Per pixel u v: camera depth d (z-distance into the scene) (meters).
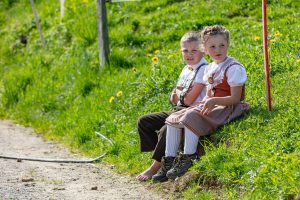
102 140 10.35
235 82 7.64
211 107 7.61
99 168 9.16
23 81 14.76
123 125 10.41
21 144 11.27
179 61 11.23
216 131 7.83
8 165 9.25
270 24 12.41
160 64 11.59
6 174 8.53
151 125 8.36
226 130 7.71
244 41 11.64
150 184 7.86
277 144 7.09
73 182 8.24
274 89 8.66
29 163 9.55
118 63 13.20
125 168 8.87
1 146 11.02
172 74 10.88
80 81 13.12
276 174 6.48
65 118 12.22
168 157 7.80
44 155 10.27
